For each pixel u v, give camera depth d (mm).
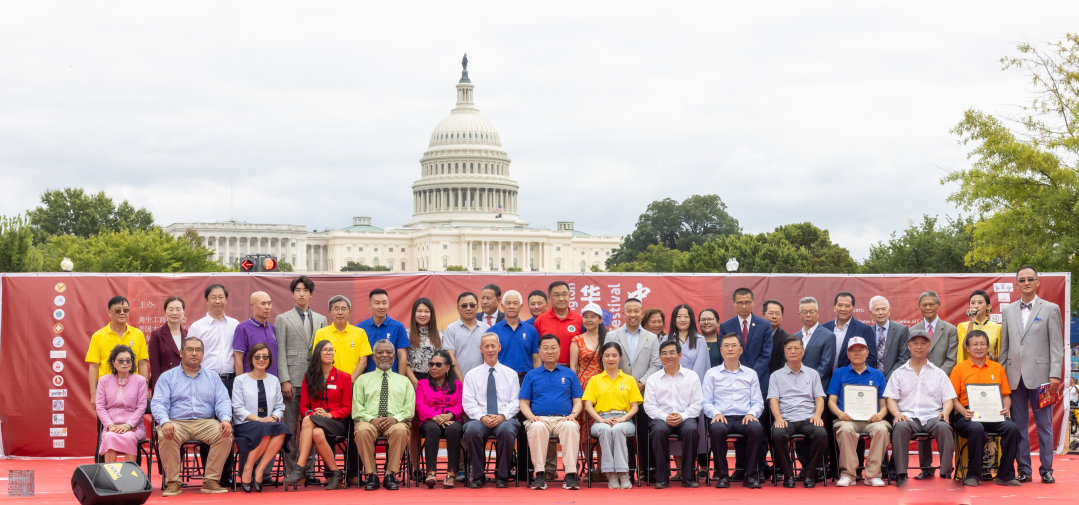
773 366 12703
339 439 11727
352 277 16297
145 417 11914
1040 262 24000
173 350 12328
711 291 16594
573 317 12859
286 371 12203
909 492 9555
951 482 9547
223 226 156000
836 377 12219
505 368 12070
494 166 169750
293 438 12258
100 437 11594
